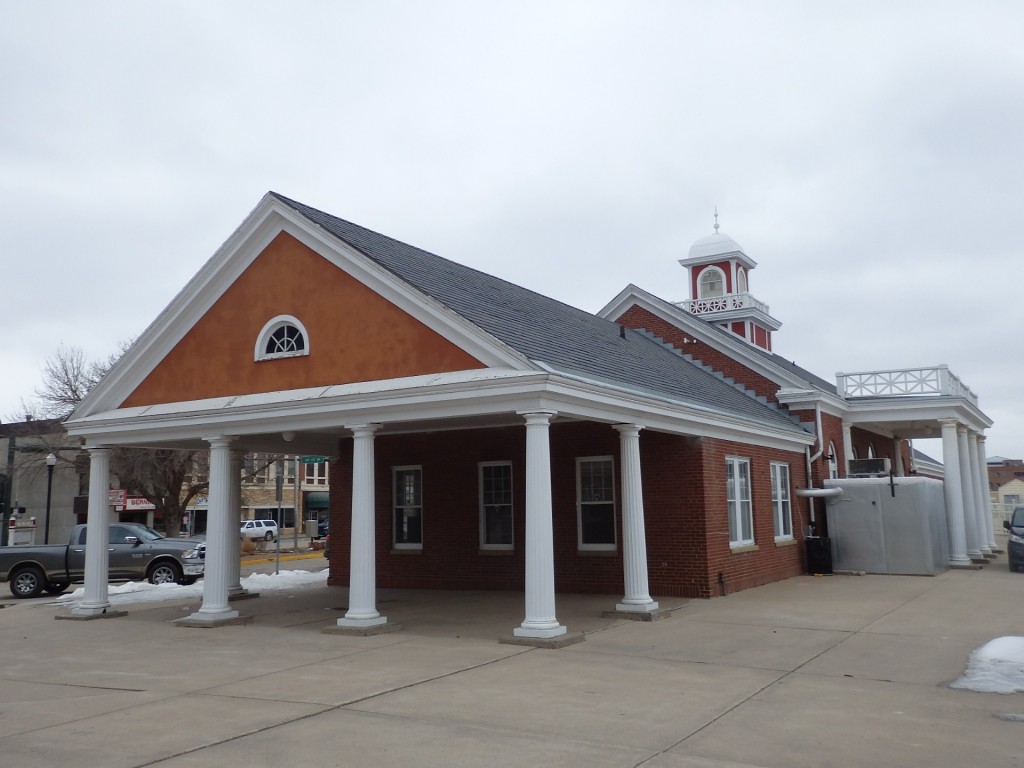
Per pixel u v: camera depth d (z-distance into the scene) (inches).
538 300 802.2
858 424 1091.9
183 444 706.2
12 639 546.0
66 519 1638.8
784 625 527.8
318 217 603.2
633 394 550.6
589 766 255.0
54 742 290.2
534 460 482.0
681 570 660.7
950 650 442.3
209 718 318.7
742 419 714.2
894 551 863.7
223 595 592.1
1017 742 278.2
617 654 439.2
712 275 1389.0
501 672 396.2
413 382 518.3
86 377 1659.7
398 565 781.3
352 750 273.9
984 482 1254.3
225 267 615.8
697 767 252.8
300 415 560.4
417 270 605.6
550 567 479.5
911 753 266.5
